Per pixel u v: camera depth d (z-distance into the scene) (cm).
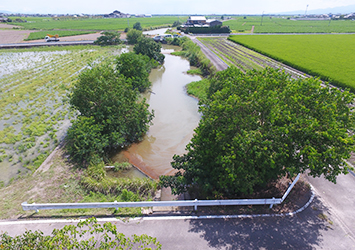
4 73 3716
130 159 1927
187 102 2998
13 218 1164
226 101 1287
